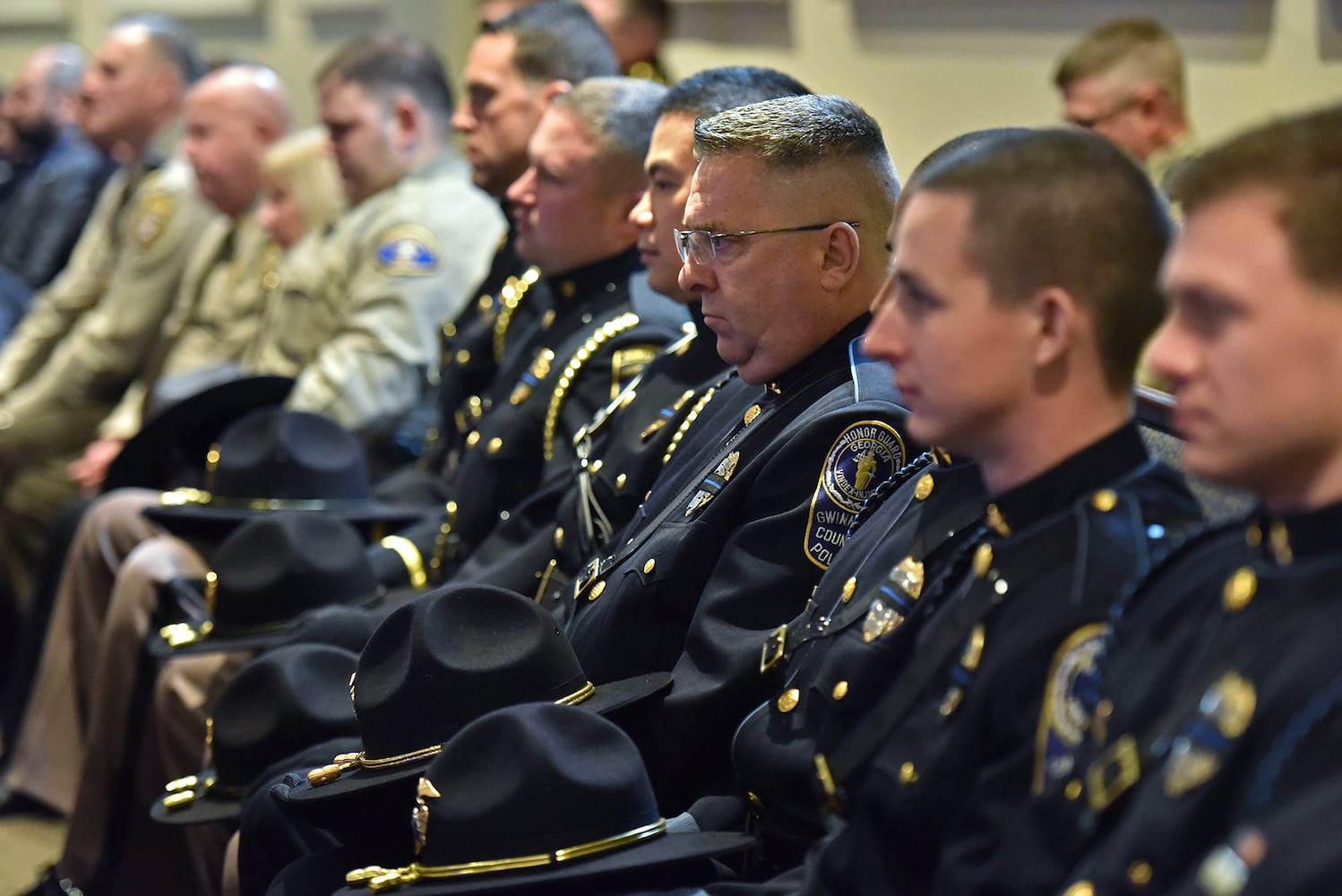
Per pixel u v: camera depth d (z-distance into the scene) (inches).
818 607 94.0
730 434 114.9
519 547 143.9
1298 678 60.9
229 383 195.2
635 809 92.8
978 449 77.0
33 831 192.1
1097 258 73.0
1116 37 173.0
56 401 249.6
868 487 100.6
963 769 74.5
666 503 117.2
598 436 136.2
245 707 126.8
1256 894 56.2
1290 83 180.1
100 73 277.0
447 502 165.5
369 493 177.8
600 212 150.5
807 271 107.9
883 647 83.0
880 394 103.3
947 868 72.2
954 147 88.8
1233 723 61.8
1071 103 175.8
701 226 109.0
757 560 102.5
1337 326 61.0
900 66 223.8
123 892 156.5
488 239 210.1
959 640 76.9
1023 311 73.7
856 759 78.7
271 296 224.8
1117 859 63.4
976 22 212.7
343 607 146.0
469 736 93.4
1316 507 63.2
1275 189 61.7
